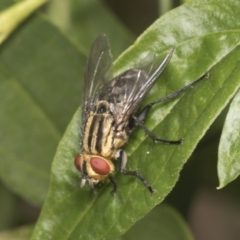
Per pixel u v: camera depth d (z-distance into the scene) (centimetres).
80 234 14
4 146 17
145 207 14
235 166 14
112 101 15
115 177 15
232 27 14
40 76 17
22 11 16
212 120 14
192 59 14
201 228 20
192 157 17
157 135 14
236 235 20
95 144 15
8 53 16
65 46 16
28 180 17
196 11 14
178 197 17
